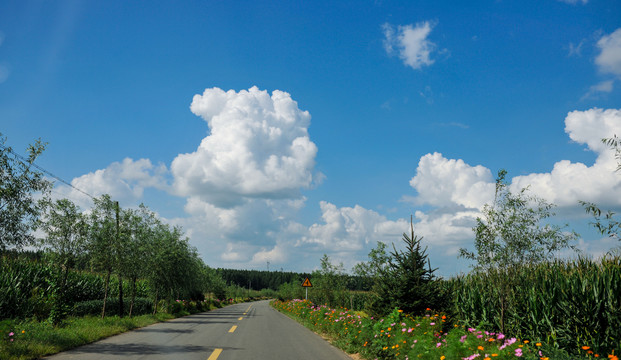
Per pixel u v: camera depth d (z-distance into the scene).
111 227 18.39
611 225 6.57
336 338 12.51
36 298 16.31
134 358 8.26
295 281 53.09
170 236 26.95
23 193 10.71
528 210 9.00
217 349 9.84
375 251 20.45
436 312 10.77
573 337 7.86
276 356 8.88
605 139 6.64
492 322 10.64
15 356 7.79
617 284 7.55
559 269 9.69
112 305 21.23
